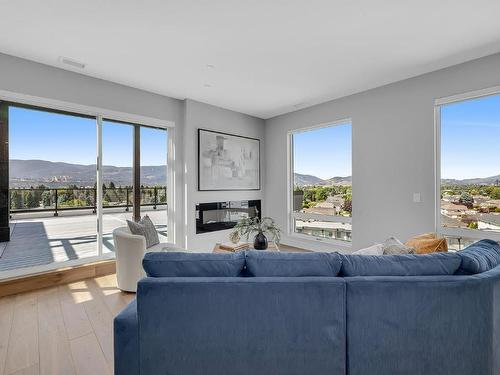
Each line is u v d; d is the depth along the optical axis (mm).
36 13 2174
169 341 1351
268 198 5449
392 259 1502
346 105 4137
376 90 3775
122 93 3684
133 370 1396
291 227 5117
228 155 4824
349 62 3020
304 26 2359
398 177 3539
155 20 2275
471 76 2941
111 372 1666
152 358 1354
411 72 3271
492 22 2277
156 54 2859
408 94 3447
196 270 1444
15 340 2012
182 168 4332
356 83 3617
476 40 2557
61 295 2838
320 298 1362
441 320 1377
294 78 3465
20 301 2686
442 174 3215
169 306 1344
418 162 3352
